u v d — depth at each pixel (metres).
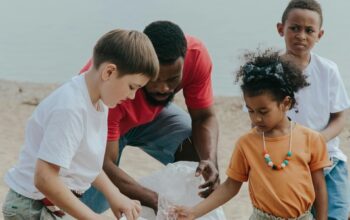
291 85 3.70
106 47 3.56
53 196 3.53
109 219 3.70
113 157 4.49
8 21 12.96
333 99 4.52
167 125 4.94
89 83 3.63
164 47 3.97
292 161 3.72
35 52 10.77
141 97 4.39
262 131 3.79
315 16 4.52
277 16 13.02
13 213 3.77
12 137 7.59
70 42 11.36
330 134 4.46
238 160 3.85
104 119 3.74
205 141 4.77
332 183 4.41
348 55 10.05
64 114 3.51
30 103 8.75
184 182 4.46
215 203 3.94
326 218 3.83
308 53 4.57
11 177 3.83
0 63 10.12
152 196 4.37
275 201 3.70
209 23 12.50
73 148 3.54
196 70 4.60
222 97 8.92
